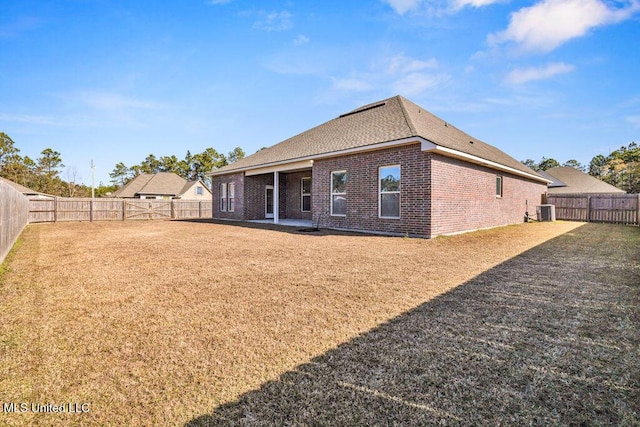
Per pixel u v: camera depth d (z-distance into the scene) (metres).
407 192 9.82
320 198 12.65
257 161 15.98
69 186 49.38
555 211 18.88
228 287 4.35
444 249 7.42
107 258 6.43
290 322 3.13
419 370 2.25
